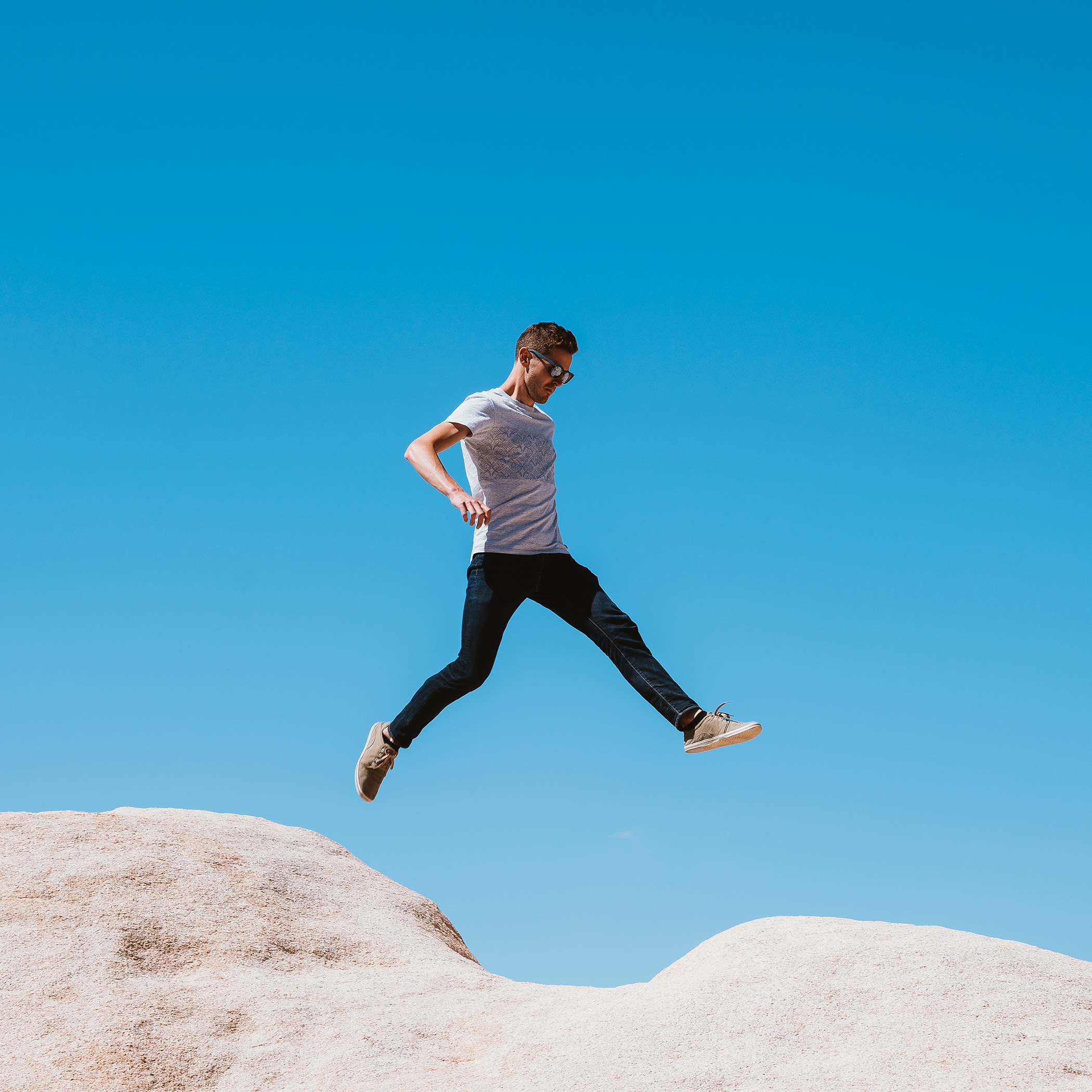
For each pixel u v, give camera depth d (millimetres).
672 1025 4148
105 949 5133
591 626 5047
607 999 4871
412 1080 4102
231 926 5719
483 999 5152
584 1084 3801
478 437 5035
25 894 5543
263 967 5430
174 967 5254
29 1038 4387
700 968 4938
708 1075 3734
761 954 4738
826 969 4422
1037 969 4352
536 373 5172
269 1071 4293
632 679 4902
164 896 5836
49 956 4992
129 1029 4473
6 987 4715
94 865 5957
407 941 6219
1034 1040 3791
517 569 5059
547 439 5234
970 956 4410
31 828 6379
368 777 5309
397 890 7176
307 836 7676
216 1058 4387
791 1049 3896
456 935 7164
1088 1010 4051
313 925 6098
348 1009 4859
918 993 4141
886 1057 3748
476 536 5156
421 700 5227
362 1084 4074
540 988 5516
